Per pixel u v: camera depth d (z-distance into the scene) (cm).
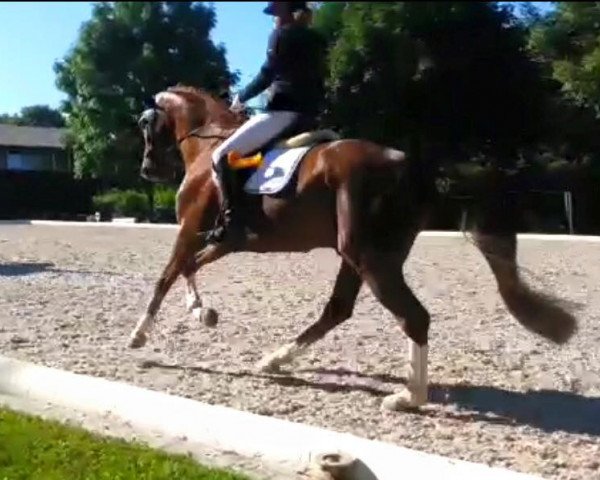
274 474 488
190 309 802
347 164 606
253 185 665
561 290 1262
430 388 695
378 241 591
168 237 2198
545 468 493
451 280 1395
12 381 664
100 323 948
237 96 702
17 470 468
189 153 775
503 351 844
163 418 569
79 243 2038
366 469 457
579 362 797
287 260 1725
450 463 455
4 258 1705
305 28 593
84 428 565
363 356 809
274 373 734
